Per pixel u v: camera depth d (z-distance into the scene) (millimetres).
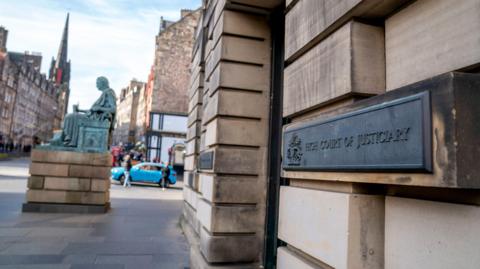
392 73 1942
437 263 1447
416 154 1420
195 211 7016
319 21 2402
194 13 35094
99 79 11039
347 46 2061
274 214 4840
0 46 78500
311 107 2494
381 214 1923
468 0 1428
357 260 1858
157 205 13188
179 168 32750
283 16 5113
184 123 33969
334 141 2059
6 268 5059
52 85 111375
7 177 20859
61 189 10172
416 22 1758
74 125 10523
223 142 4898
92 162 10438
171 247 6801
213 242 4660
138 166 22359
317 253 2197
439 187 1405
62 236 7230
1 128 72500
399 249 1704
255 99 5105
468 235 1305
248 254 4777
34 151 10070
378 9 1976
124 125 79812
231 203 4879
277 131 5039
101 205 10414
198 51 8555
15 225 8094
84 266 5324
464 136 1269
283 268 2660
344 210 1922
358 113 1848
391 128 1586
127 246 6695
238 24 5148
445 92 1318
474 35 1386
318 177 2270
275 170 4953
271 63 5238
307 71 2576
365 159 1755
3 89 72250
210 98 5566
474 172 1255
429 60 1642
